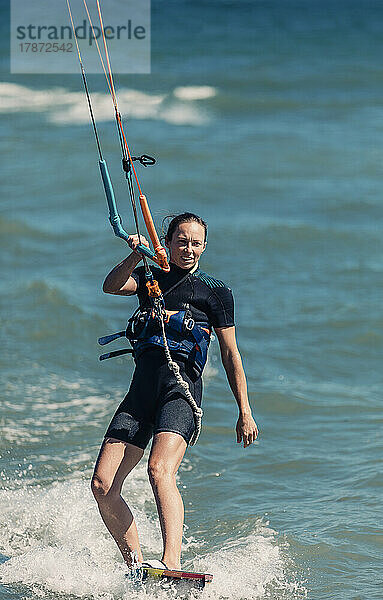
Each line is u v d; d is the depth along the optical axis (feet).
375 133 224.74
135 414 53.01
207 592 51.03
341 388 91.56
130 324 54.08
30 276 128.57
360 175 188.96
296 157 202.80
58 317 109.70
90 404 87.35
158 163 200.75
